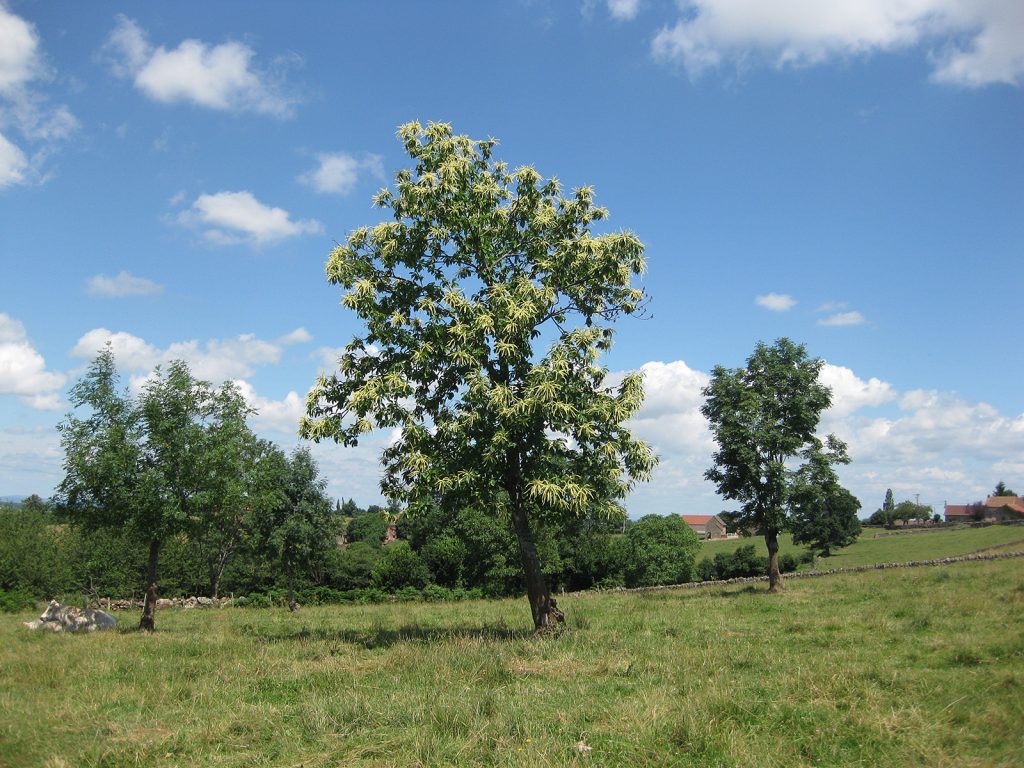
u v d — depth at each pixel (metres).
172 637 17.78
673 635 14.16
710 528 128.62
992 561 31.53
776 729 7.08
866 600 19.52
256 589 53.12
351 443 15.72
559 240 15.85
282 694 9.84
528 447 14.54
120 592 46.00
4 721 8.23
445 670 10.41
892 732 6.70
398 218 16.12
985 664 9.39
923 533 75.62
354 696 8.83
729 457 29.05
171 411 21.73
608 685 9.39
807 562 60.25
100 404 21.23
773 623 15.69
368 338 15.39
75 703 9.32
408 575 55.19
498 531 51.53
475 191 15.65
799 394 28.56
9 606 35.34
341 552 57.50
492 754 6.65
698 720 7.16
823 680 8.59
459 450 14.32
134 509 20.86
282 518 34.66
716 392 29.45
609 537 59.31
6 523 43.00
